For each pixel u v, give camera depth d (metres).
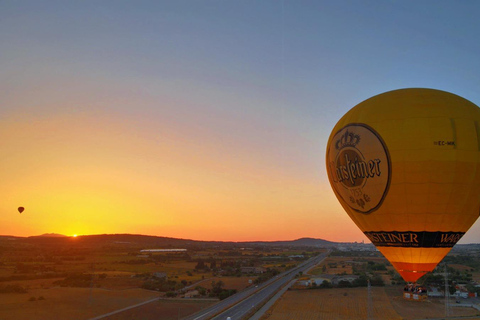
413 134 28.34
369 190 30.03
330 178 33.81
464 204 28.64
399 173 28.55
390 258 30.94
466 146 28.00
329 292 79.69
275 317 56.12
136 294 77.56
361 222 32.00
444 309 64.81
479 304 68.75
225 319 53.47
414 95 29.88
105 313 59.78
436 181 28.08
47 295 74.75
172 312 60.22
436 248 29.48
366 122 30.12
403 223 29.45
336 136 32.53
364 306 65.19
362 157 30.09
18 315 57.88
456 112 28.61
